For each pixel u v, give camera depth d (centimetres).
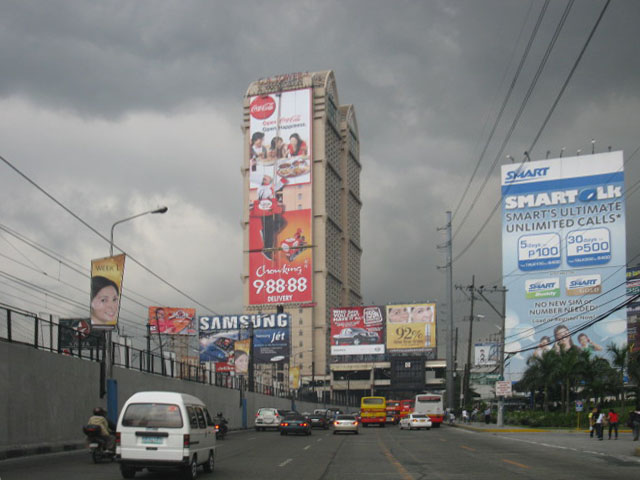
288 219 19612
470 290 6712
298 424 4853
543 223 10375
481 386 12438
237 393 6462
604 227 10075
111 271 3147
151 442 1742
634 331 10331
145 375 4134
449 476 1869
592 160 10250
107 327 3103
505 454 2781
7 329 2584
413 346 12062
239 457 2625
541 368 7594
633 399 7538
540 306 10225
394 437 4550
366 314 12425
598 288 9988
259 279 19350
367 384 16062
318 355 19088
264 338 10975
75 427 3086
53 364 2903
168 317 9844
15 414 2575
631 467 2156
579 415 5759
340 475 1908
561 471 2012
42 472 1933
